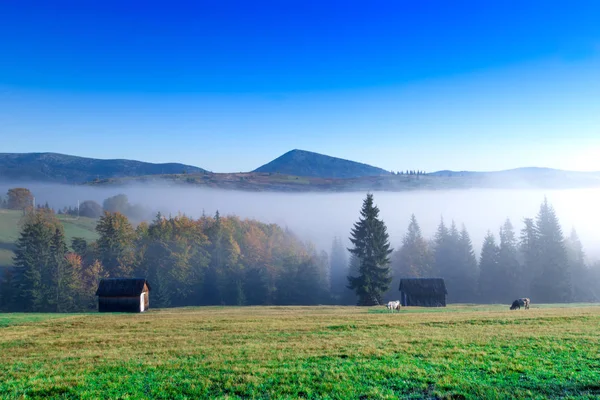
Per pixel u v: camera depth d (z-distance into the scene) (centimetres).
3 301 9869
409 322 3678
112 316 5022
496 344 2475
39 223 10881
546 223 10931
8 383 1866
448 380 1773
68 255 11331
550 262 10556
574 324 3284
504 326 3278
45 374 2028
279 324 3744
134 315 5231
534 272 11294
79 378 1925
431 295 7906
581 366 1942
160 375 1953
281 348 2547
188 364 2161
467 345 2475
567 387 1667
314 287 12181
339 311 5634
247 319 4225
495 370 1906
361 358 2211
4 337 3303
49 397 1691
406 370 1933
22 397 1673
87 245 12925
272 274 12494
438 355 2234
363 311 5572
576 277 12350
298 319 4141
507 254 11606
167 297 10938
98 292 6812
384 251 8525
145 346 2777
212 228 13300
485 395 1605
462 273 12338
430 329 3219
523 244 12012
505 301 11394
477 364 2017
